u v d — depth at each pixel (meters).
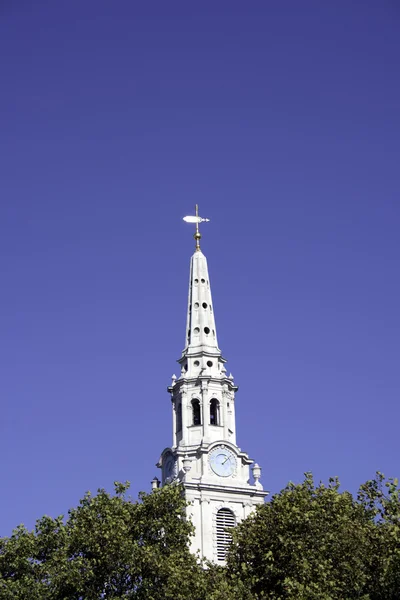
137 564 96.31
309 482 101.75
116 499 103.12
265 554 95.88
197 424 156.88
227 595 91.25
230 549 101.00
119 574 96.94
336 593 89.88
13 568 97.94
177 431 158.88
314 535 94.94
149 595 94.88
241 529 101.88
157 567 96.06
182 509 106.00
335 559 93.38
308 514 95.50
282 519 96.69
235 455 154.38
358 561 91.75
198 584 93.94
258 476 154.50
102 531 98.06
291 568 93.94
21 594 93.88
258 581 95.00
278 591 94.19
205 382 158.88
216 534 147.12
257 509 102.81
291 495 99.62
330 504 97.69
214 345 164.88
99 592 96.56
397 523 92.81
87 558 98.94
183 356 163.38
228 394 160.50
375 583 90.88
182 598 92.94
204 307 168.25
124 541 97.06
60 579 94.38
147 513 103.19
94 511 100.94
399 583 88.81
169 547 101.31
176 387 161.50
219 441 154.12
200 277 171.12
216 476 152.00
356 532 93.75
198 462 153.00
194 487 148.88
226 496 150.12
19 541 99.06
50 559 98.25
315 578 91.38
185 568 96.81
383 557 90.69
